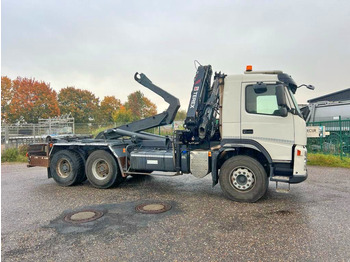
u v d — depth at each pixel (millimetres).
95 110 59812
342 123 12664
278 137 5461
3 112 46406
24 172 9945
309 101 19844
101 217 4738
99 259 3248
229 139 5785
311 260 3170
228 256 3285
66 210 5160
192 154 6129
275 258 3227
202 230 4098
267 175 5797
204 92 6730
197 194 6340
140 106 58844
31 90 48219
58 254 3381
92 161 7102
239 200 5633
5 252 3447
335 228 4125
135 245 3609
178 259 3225
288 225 4270
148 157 6762
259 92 5629
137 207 5293
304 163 5359
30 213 4988
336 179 8008
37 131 17656
